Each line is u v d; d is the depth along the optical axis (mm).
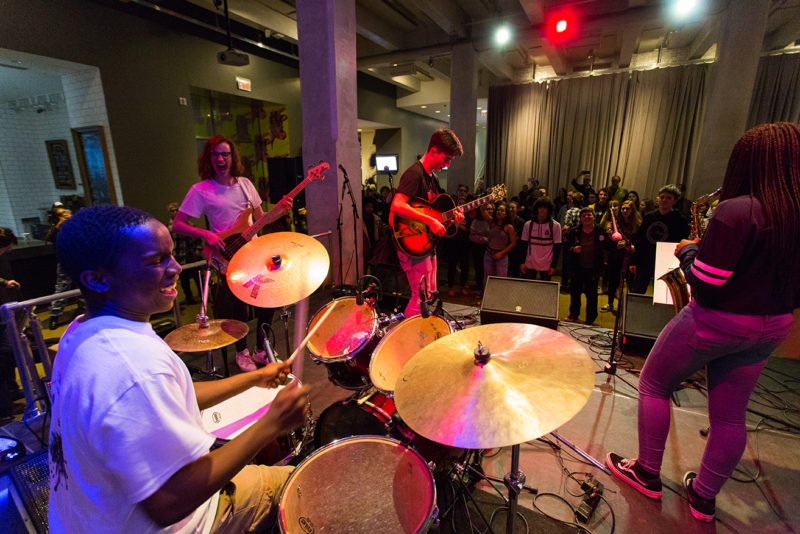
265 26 7148
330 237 5434
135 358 802
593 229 4336
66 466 823
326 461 1358
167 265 905
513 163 11641
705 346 1602
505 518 1852
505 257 4906
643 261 4250
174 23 6668
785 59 8359
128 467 744
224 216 2824
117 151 6051
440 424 1165
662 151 9781
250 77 8312
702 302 1587
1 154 7316
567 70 11086
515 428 1106
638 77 9797
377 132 15539
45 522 1521
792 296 1479
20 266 5074
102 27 5699
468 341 1483
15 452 1780
